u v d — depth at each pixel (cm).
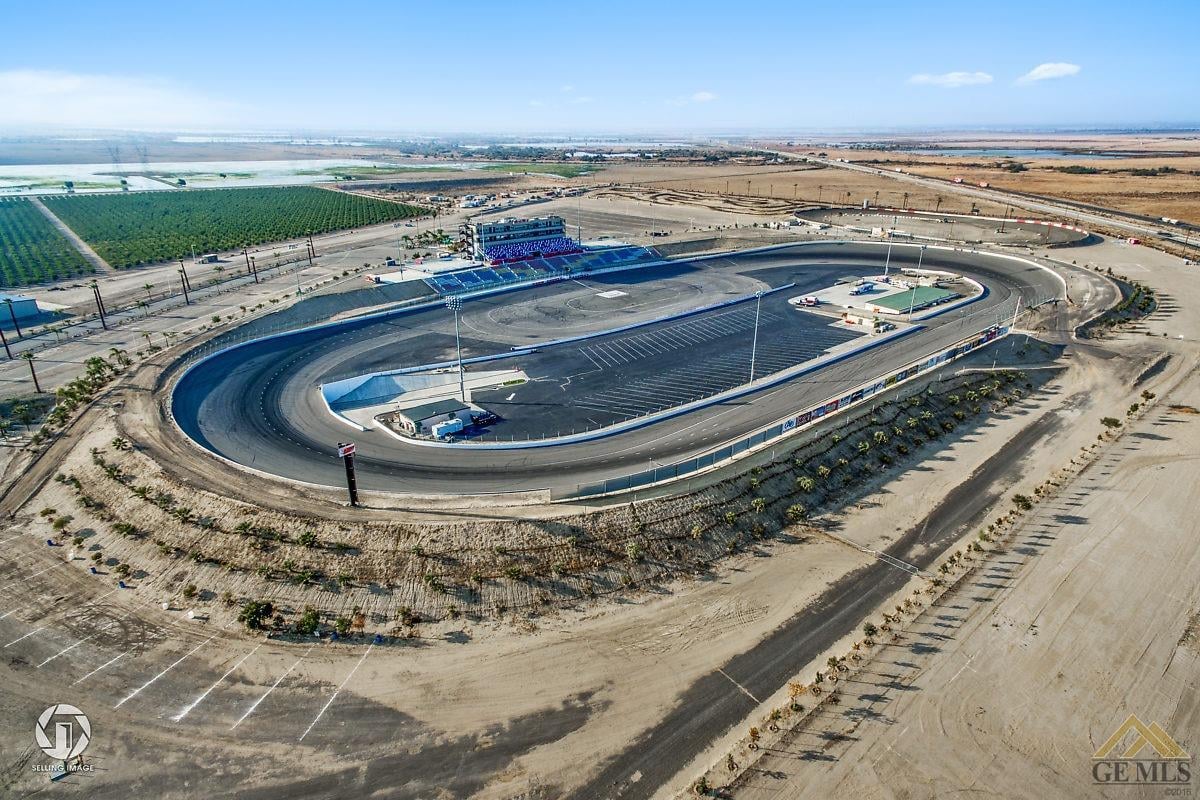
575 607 4766
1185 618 4606
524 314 11556
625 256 15388
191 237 19112
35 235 19062
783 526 5697
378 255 16625
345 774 3538
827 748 3681
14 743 3684
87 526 5538
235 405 7744
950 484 6291
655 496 5606
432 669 4231
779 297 12606
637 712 3938
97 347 10069
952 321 11000
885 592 4906
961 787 3459
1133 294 12000
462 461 6519
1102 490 6119
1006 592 4862
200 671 4178
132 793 3425
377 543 5044
